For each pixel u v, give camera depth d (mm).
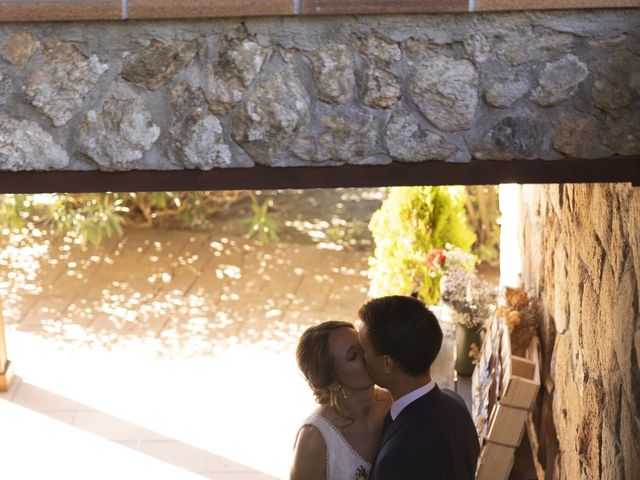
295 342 7148
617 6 2619
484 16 2672
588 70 2707
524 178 2832
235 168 2811
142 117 2750
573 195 3857
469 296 4777
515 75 2717
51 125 2750
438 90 2729
